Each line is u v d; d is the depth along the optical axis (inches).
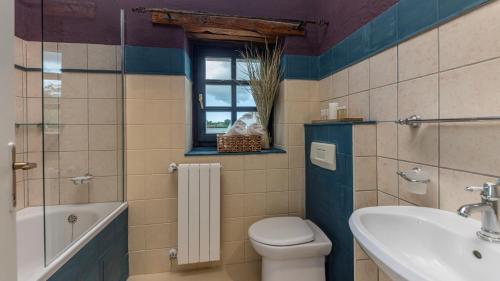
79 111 55.2
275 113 80.7
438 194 36.0
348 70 58.7
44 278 34.2
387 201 46.4
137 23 65.2
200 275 67.5
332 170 56.6
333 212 56.7
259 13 72.6
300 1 74.7
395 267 22.2
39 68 61.3
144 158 65.7
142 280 64.7
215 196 66.3
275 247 51.1
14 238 25.6
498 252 24.3
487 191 26.4
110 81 62.5
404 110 42.0
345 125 51.0
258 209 71.5
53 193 46.9
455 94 33.0
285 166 72.9
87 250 45.6
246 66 77.3
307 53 73.9
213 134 82.8
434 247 31.5
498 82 28.0
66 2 53.4
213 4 70.1
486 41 29.2
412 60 40.2
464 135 32.0
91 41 58.3
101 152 59.9
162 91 66.3
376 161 49.3
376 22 48.8
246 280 66.6
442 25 34.8
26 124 60.5
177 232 67.2
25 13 60.7
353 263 48.7
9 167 25.0
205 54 81.4
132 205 65.5
